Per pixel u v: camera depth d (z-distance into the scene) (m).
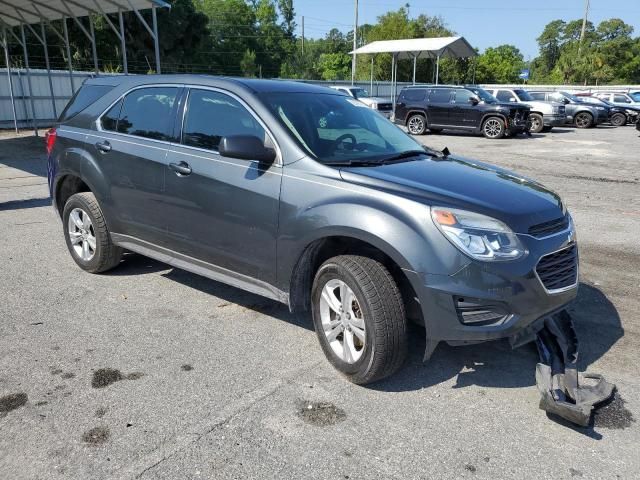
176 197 4.30
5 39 18.64
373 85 37.66
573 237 3.60
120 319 4.36
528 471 2.70
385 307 3.21
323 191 3.48
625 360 3.81
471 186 3.51
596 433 3.01
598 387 3.28
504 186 3.63
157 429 2.97
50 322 4.28
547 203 3.53
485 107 20.23
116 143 4.79
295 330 4.22
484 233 3.11
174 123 4.43
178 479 2.60
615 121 27.47
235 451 2.80
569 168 12.90
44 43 18.48
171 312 4.51
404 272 3.17
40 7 16.70
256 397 3.30
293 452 2.81
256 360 3.75
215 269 4.22
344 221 3.32
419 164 3.94
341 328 3.49
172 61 46.00
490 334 3.14
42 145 16.28
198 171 4.11
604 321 4.45
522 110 20.38
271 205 3.70
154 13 14.87
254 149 3.65
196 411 3.14
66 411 3.12
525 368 3.72
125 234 4.90
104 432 2.94
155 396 3.29
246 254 3.93
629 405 3.28
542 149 16.83
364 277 3.26
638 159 14.53
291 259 3.65
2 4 16.19
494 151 16.27
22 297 4.77
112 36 40.34
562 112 23.28
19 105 21.88
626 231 7.28
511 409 3.23
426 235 3.12
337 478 2.62
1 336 4.03
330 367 3.67
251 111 3.96
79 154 5.09
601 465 2.75
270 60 73.00
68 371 3.56
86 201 5.13
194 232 4.25
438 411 3.20
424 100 21.67
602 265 5.88
